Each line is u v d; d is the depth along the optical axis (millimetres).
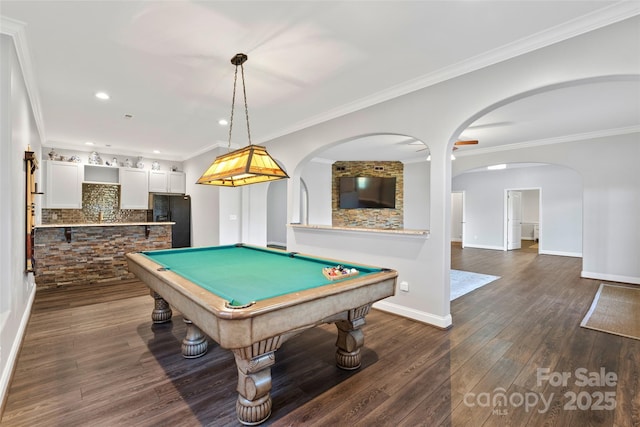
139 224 5289
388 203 8297
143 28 2281
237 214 6500
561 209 8172
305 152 4656
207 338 2928
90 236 4926
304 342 2836
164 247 5609
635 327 3184
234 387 2117
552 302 4055
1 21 2104
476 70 2795
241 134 5344
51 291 4434
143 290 4496
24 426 1707
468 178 9891
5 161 2160
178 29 2301
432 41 2471
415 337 2945
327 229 4344
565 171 8117
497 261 7223
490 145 6137
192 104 3869
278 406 1904
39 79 3137
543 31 2320
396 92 3379
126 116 4352
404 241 3492
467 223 9945
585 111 4133
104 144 6262
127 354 2576
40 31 2297
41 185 5566
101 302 3945
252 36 2393
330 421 1772
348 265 2607
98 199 6875
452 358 2533
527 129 5020
